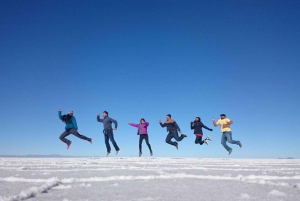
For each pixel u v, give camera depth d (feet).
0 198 6.84
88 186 9.48
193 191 8.50
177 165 21.85
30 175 12.89
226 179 11.94
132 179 11.68
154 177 12.10
